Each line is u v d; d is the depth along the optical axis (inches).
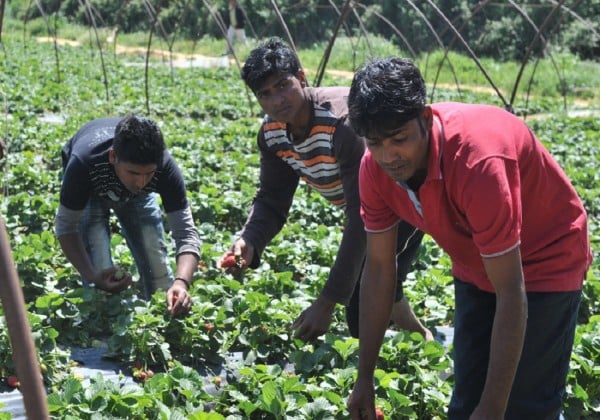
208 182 374.3
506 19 1249.4
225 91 751.1
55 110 586.6
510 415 138.3
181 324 193.0
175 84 779.4
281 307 212.1
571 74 1047.6
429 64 1113.4
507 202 115.0
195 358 191.9
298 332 172.2
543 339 134.6
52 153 408.2
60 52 1019.9
